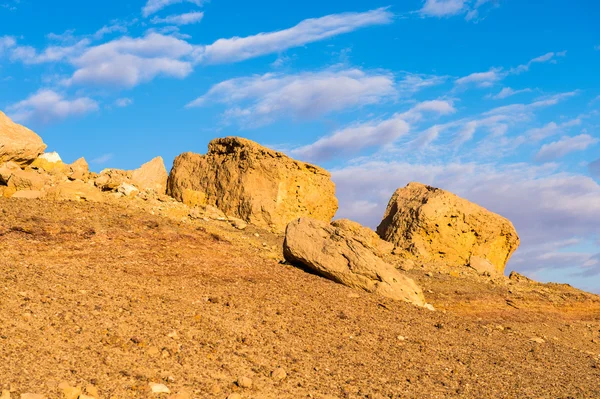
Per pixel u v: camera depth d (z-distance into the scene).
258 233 24.59
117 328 11.38
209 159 28.02
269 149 27.08
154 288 14.38
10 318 10.69
